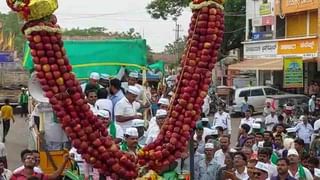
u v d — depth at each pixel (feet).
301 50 133.59
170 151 23.11
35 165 31.91
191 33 22.89
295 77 103.30
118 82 36.11
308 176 33.94
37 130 42.50
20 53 204.44
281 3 141.38
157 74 104.32
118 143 27.76
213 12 22.52
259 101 127.54
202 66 22.66
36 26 20.85
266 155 33.83
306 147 56.80
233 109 126.62
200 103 22.89
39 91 36.19
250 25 159.53
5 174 34.30
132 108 35.04
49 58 21.12
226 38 173.58
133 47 49.70
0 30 195.31
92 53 48.96
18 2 20.83
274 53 144.77
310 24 132.46
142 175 23.00
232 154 34.94
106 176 23.82
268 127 70.49
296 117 83.20
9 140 84.69
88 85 39.99
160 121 32.68
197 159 35.40
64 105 21.42
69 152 32.63
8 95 158.20
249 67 142.82
